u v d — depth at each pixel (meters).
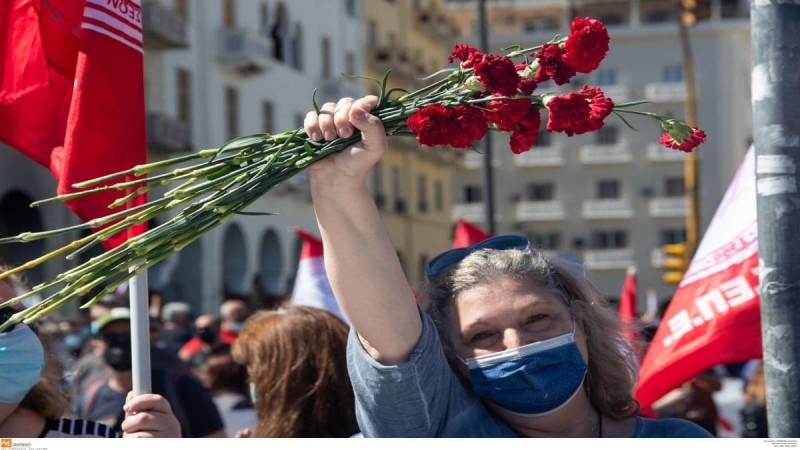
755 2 3.00
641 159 59.09
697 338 4.24
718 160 56.44
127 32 3.33
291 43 34.97
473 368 2.64
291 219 34.81
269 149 2.43
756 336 4.19
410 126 2.34
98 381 6.13
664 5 60.50
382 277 2.42
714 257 4.30
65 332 12.25
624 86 58.28
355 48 39.75
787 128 2.95
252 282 32.12
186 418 5.12
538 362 2.60
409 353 2.48
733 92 56.69
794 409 2.92
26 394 2.97
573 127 2.32
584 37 2.34
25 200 22.08
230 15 31.55
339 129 2.35
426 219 45.69
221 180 2.41
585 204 59.75
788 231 2.94
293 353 3.88
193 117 29.22
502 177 60.91
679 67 57.97
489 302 2.65
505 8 63.12
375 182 40.50
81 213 3.20
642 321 2.87
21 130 3.41
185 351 10.27
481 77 2.30
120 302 7.39
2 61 3.42
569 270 2.77
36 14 3.39
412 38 45.50
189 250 29.14
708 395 6.44
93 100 3.25
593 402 2.78
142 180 2.45
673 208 58.34
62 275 2.41
